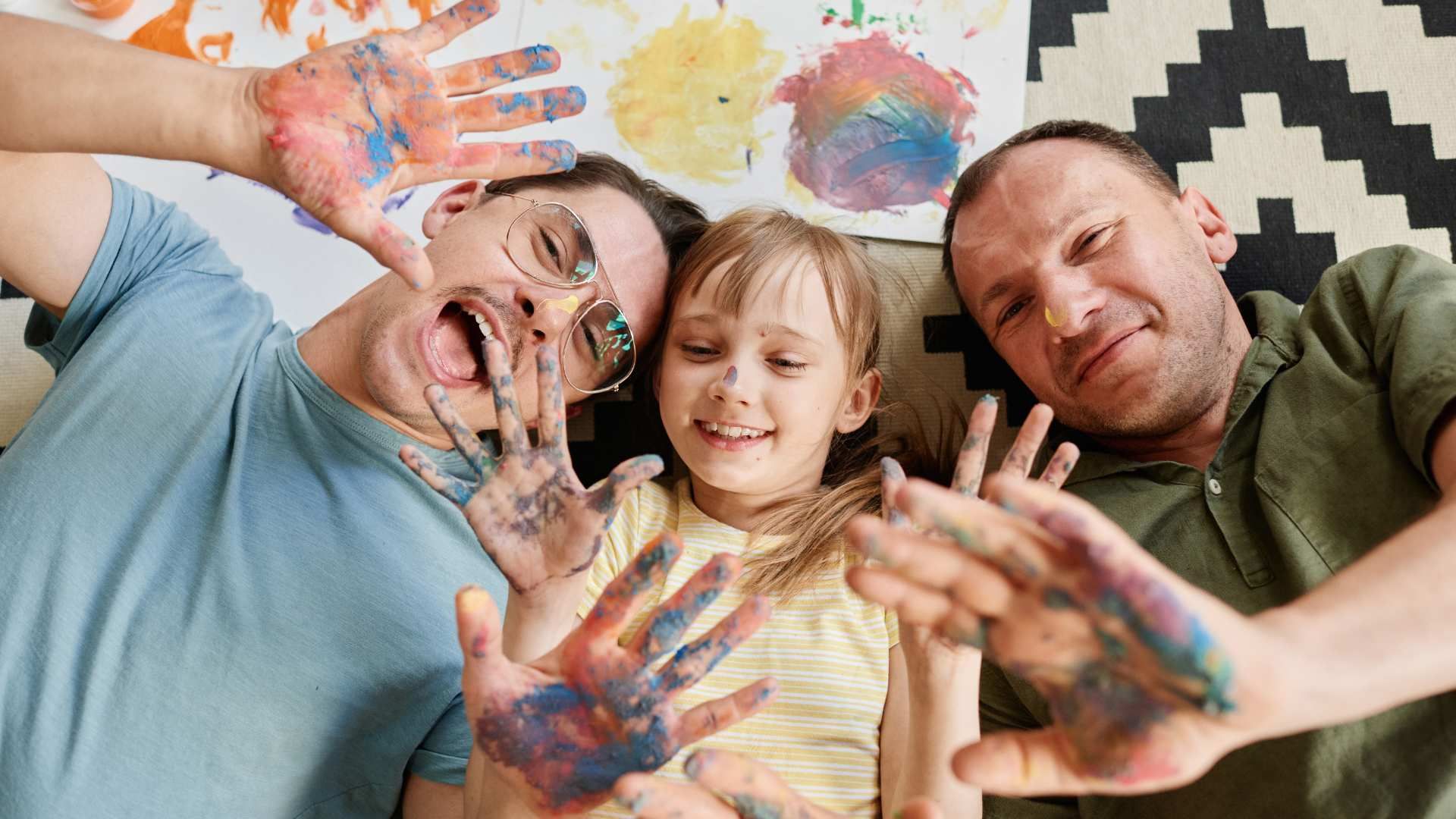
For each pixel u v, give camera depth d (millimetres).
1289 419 1104
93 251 1159
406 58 864
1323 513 1040
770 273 1165
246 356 1189
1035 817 1142
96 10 1460
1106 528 546
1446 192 1469
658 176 1464
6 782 978
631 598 727
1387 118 1497
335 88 854
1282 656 580
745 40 1493
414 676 1089
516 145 897
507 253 1162
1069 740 611
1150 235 1168
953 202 1357
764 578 1146
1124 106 1501
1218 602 573
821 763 1056
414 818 1129
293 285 1439
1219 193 1470
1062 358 1174
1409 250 1186
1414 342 1041
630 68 1493
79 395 1104
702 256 1215
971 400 1433
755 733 1063
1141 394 1150
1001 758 632
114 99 839
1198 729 578
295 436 1147
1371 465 1042
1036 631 576
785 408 1143
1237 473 1118
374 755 1095
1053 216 1184
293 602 1061
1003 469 815
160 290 1180
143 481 1086
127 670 1009
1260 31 1531
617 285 1217
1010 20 1502
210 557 1053
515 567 818
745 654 1102
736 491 1208
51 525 1044
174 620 1029
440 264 1165
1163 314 1143
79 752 981
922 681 881
